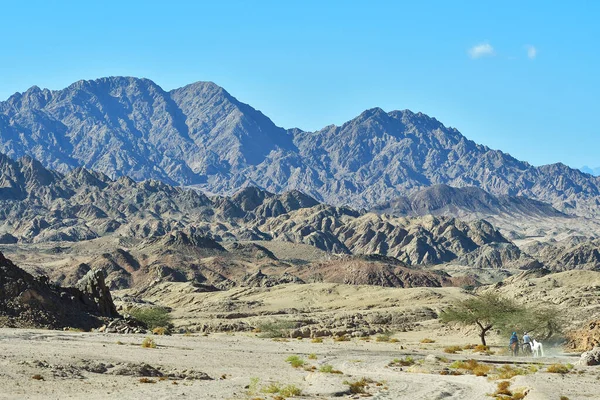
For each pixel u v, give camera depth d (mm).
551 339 94688
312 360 70875
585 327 94500
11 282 93250
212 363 62750
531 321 95562
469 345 97812
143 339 81500
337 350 82625
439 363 70312
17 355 56344
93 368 52781
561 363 72125
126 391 44562
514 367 66062
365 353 79688
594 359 67750
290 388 46938
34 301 92688
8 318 88438
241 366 62125
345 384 50344
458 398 46750
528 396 46312
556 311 98000
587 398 45438
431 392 48312
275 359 69250
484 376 58719
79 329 92062
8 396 40531
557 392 46906
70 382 46594
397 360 70375
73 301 100875
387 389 50156
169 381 50000
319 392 47719
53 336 77125
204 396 43938
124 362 56812
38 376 46781
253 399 43750
